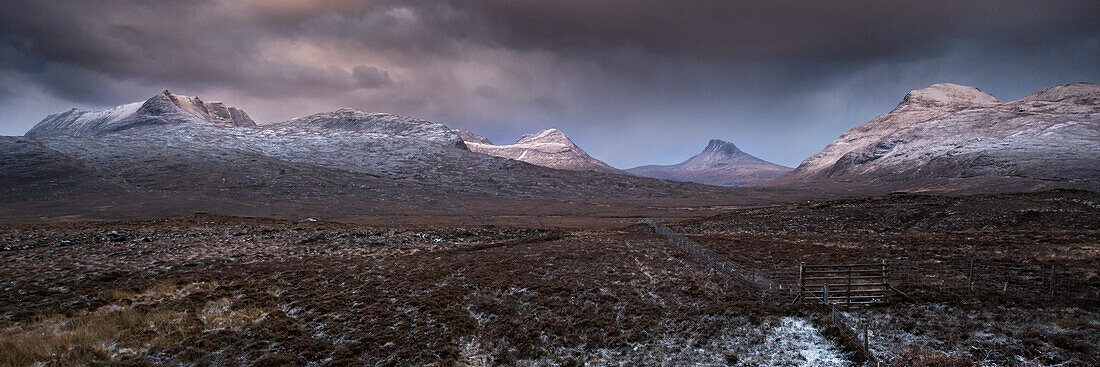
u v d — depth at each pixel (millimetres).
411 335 20406
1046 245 34281
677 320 22156
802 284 23516
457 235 57125
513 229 67000
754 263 34688
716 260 35531
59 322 19875
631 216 132250
